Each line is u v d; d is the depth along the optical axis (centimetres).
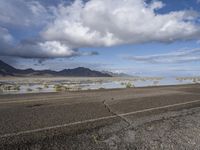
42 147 489
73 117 799
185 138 586
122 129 657
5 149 473
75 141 536
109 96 1603
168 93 1959
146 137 586
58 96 1539
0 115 813
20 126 657
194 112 1002
